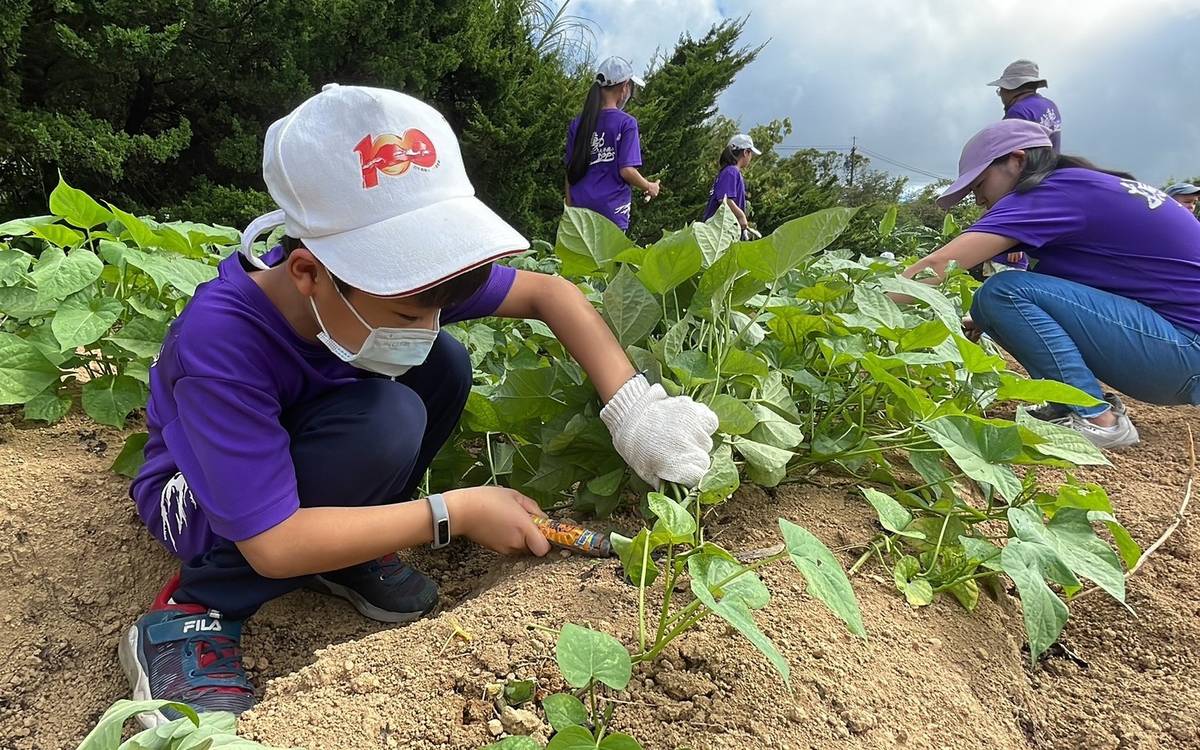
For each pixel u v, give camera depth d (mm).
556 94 11070
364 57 8781
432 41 9758
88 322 1887
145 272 1951
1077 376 2355
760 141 21141
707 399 1509
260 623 1526
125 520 1704
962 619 1364
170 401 1362
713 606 947
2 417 2049
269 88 8156
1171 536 1753
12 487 1717
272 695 1103
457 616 1232
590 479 1639
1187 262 2369
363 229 1110
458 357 1603
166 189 8461
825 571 1021
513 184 10742
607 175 5770
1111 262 2418
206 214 7727
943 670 1213
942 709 1133
